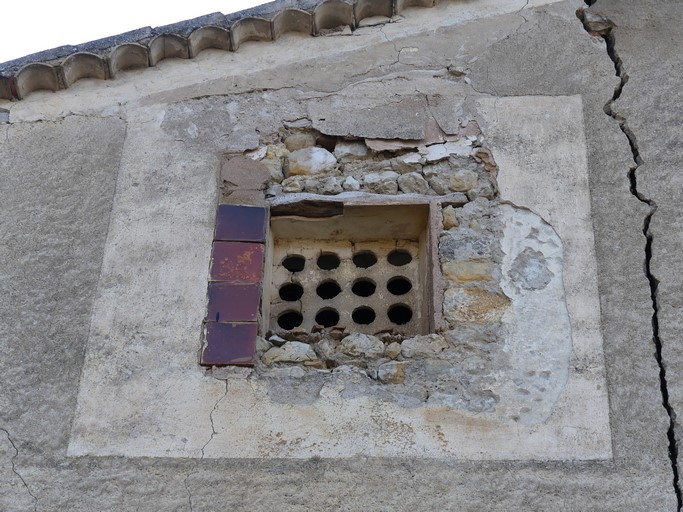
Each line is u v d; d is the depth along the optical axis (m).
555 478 3.62
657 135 4.45
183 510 3.60
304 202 4.33
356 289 4.52
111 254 4.24
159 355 3.96
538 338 3.94
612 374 3.84
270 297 4.36
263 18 4.82
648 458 3.65
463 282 4.10
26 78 4.75
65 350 4.00
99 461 3.72
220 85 4.77
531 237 4.20
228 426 3.78
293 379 3.89
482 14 4.93
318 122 4.61
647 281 4.05
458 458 3.68
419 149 4.51
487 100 4.62
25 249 4.27
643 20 4.84
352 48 4.86
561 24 4.86
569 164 4.39
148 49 4.79
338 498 3.61
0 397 3.89
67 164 4.52
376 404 3.82
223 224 4.29
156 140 4.59
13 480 3.69
